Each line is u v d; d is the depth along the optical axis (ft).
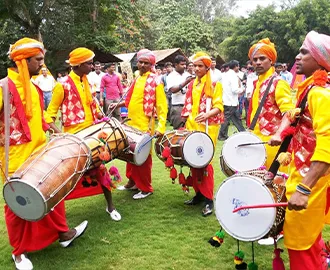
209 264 11.11
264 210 7.86
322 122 7.02
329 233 12.97
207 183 14.67
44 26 71.72
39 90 11.34
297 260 7.99
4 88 10.28
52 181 9.73
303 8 103.14
